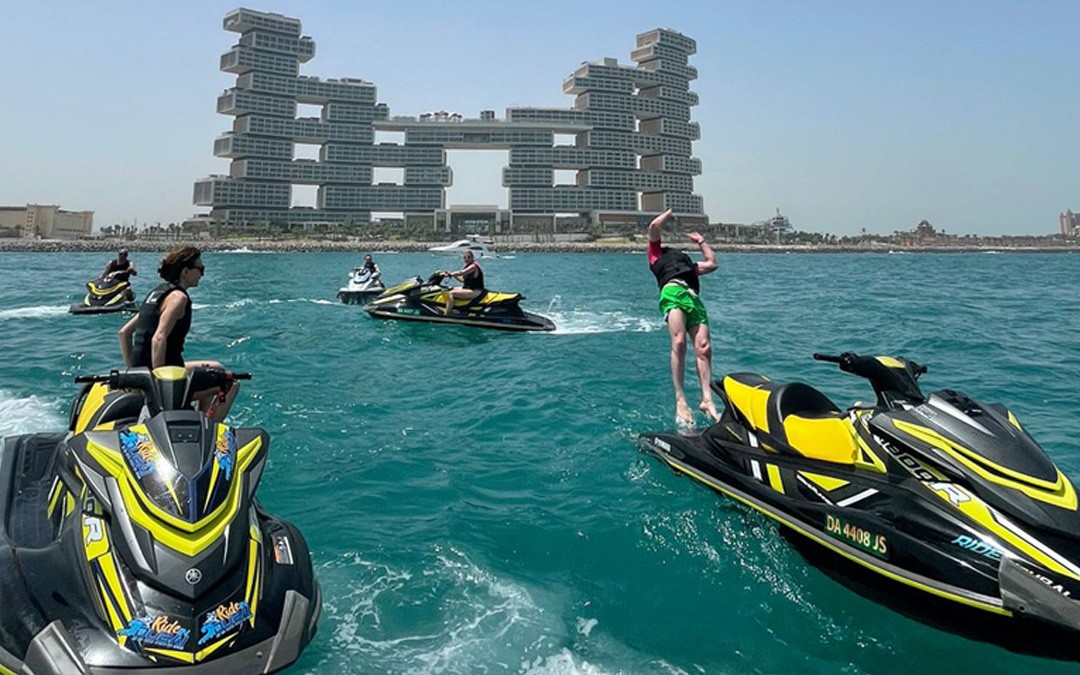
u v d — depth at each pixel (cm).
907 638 303
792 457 417
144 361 457
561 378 833
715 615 319
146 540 255
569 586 341
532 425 630
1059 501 295
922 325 1373
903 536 320
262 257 8006
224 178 19188
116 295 1454
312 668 263
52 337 1111
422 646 283
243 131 19700
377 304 1429
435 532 397
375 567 351
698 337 662
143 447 288
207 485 277
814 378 838
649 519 419
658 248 707
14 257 6178
